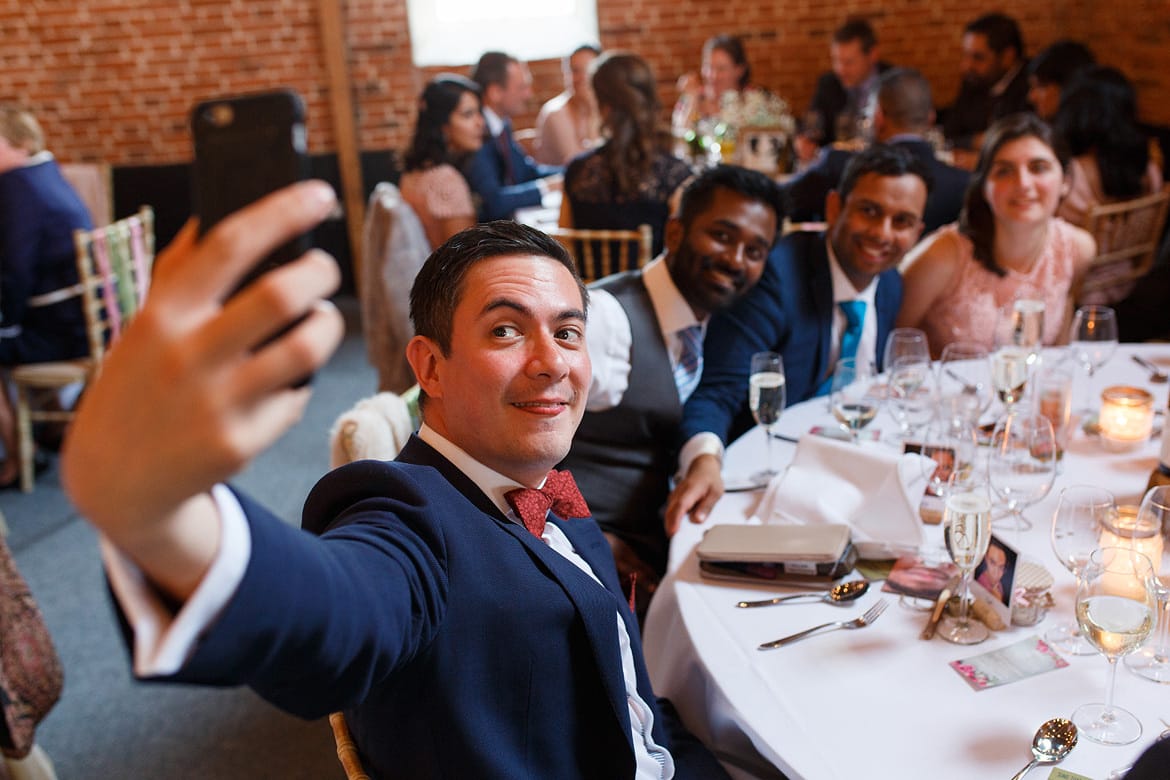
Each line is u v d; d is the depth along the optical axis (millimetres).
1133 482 1812
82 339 3850
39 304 3773
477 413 1135
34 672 2037
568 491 1268
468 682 1033
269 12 5531
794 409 2246
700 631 1462
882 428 2111
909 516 1606
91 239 3668
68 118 5727
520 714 1076
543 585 1091
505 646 1056
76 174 4988
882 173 2277
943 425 2014
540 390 1123
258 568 613
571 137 5289
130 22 5547
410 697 1027
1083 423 2066
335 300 5988
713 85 5223
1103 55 5445
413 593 908
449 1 5766
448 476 1154
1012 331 2361
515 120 5980
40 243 3734
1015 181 2604
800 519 1697
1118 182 3699
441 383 1169
